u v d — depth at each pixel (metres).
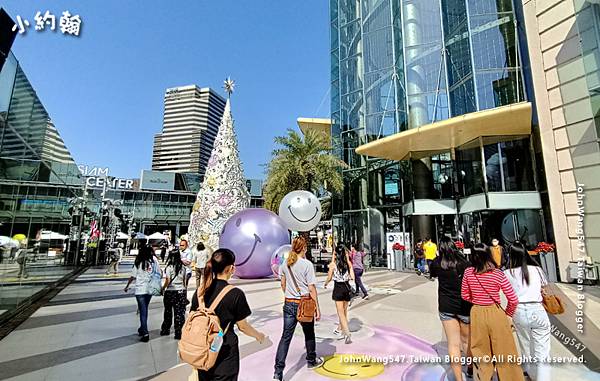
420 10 20.62
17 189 8.06
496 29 16.67
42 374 4.14
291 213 10.73
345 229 23.36
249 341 5.54
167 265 5.95
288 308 4.12
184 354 2.41
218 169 18.66
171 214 48.91
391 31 21.98
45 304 8.89
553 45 12.83
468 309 3.79
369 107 22.77
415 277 14.87
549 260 12.12
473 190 16.78
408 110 20.05
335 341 5.45
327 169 19.56
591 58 11.24
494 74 16.36
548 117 12.94
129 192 47.28
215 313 2.62
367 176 22.39
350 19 26.28
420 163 19.30
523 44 15.21
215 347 2.42
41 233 10.56
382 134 21.38
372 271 18.28
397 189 20.89
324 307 8.46
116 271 17.83
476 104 16.55
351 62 25.50
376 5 23.50
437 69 19.42
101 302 9.15
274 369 4.20
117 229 35.69
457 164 17.84
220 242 13.89
